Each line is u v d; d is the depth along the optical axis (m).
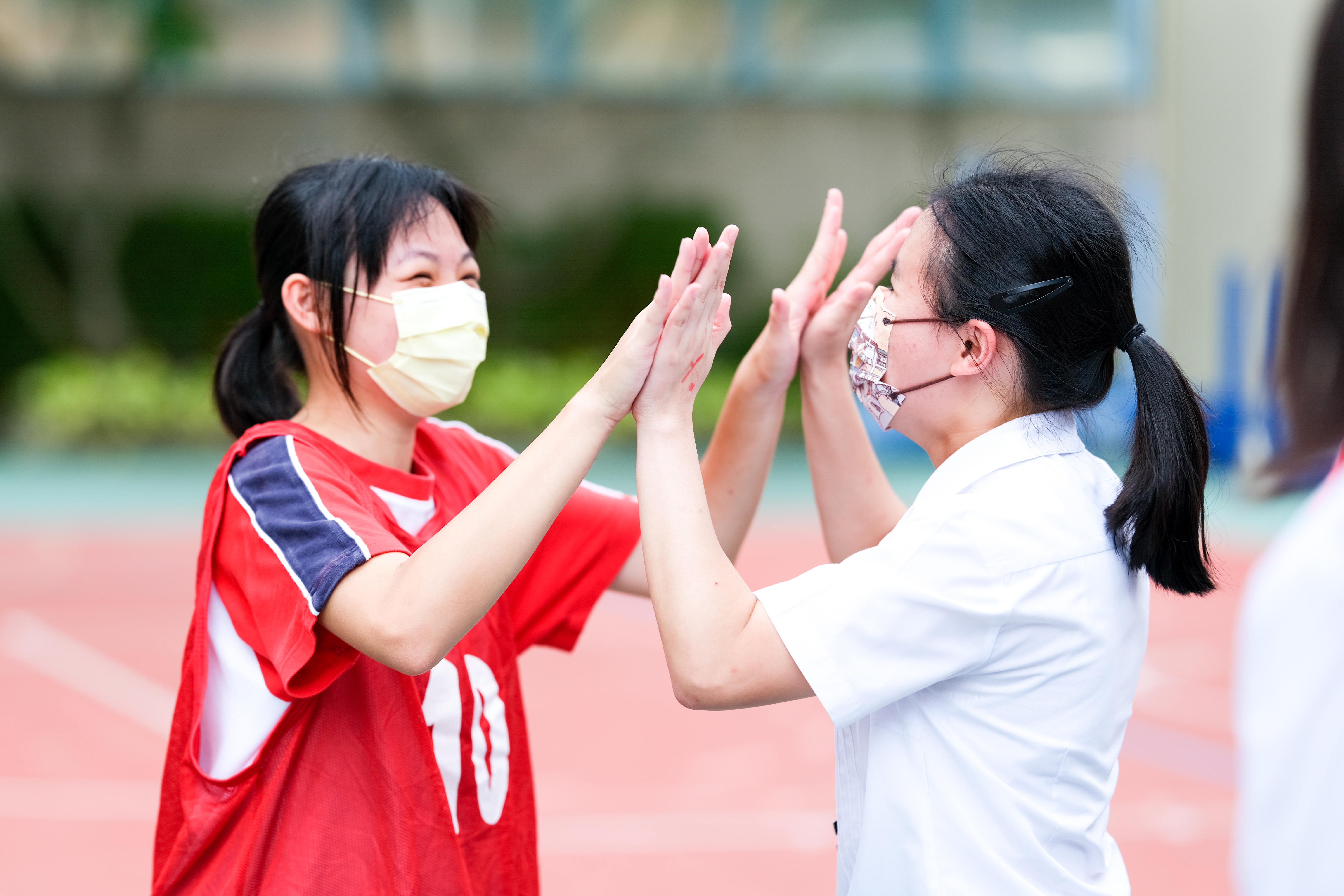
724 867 10.69
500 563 4.00
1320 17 2.40
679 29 45.34
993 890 3.95
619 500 5.43
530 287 46.06
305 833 4.32
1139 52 43.94
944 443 4.56
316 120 44.50
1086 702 4.06
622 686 16.56
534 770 12.78
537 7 44.97
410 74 44.62
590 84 45.53
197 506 31.73
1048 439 4.28
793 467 38.81
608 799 12.38
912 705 4.10
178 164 44.12
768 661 3.98
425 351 4.66
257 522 4.29
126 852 11.07
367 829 4.37
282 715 4.32
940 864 3.99
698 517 4.23
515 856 4.84
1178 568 4.15
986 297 4.21
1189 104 33.38
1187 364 32.78
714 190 46.31
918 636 3.91
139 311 44.38
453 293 4.70
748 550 25.80
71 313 44.22
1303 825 2.52
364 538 4.15
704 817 11.89
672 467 4.31
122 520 29.66
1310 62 2.42
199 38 42.25
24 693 16.30
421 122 44.94
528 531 4.06
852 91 45.50
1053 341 4.23
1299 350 2.45
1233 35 32.28
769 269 46.22
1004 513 4.00
